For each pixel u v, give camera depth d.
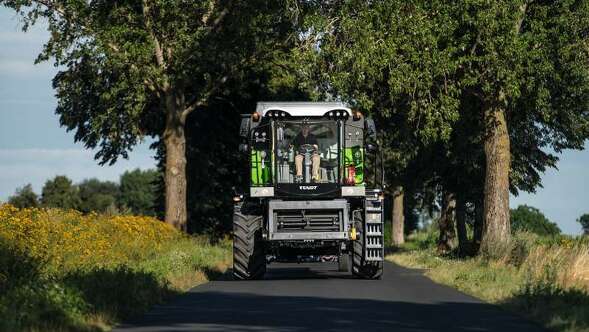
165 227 76.25
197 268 55.84
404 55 74.94
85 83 92.50
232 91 104.81
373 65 75.38
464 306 35.56
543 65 71.19
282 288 45.22
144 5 87.62
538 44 71.94
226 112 113.56
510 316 31.91
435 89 75.88
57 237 44.19
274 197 53.97
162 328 28.73
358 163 54.22
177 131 94.19
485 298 38.91
